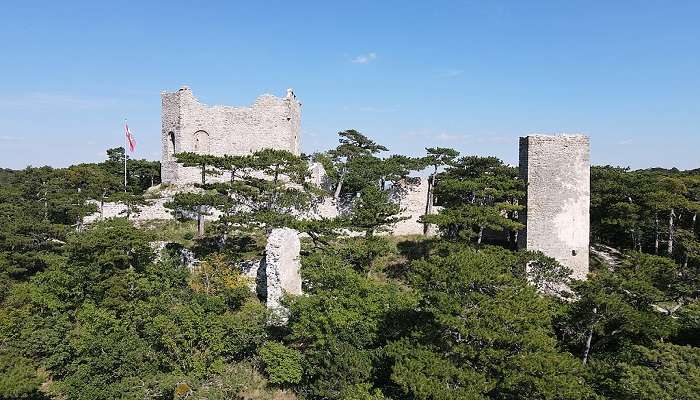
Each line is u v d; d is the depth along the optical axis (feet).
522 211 131.03
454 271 76.84
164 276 113.91
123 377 84.69
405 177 166.30
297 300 98.27
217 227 127.03
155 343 90.99
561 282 110.42
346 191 185.06
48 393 85.30
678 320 92.73
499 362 67.67
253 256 127.44
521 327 67.97
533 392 66.13
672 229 154.81
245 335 94.22
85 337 89.92
